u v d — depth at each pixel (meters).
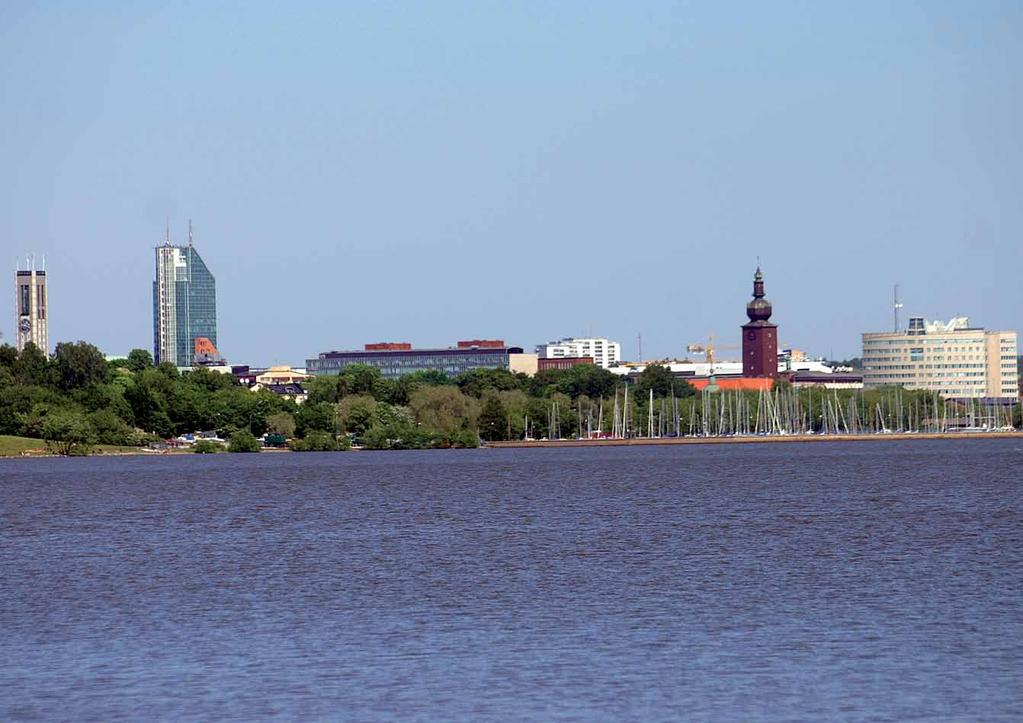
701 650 172.38
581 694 152.62
